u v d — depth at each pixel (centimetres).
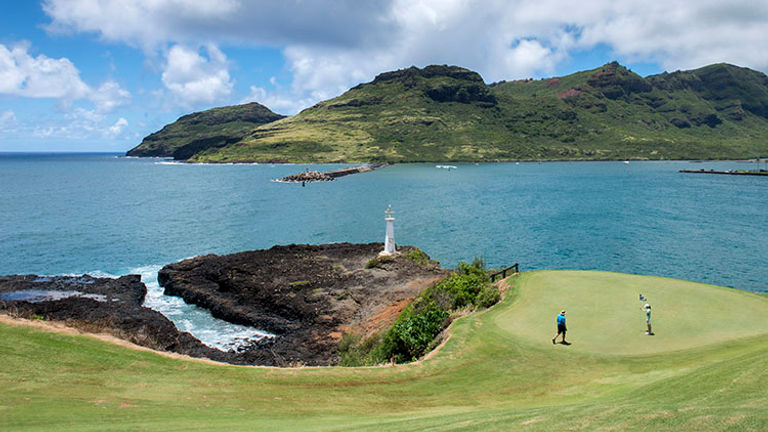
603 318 1933
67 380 1241
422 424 951
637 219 7388
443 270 3584
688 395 1018
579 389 1284
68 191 12288
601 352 1586
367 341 2228
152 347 1748
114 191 12288
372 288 3222
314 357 2355
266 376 1404
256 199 10406
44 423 927
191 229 6631
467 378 1415
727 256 4916
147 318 2875
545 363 1512
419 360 1586
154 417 1015
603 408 941
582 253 5119
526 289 2391
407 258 3828
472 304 2292
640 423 814
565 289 2362
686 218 7438
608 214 7950
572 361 1520
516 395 1269
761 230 6356
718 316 1880
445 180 15838
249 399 1212
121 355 1467
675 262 4700
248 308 3084
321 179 15562
